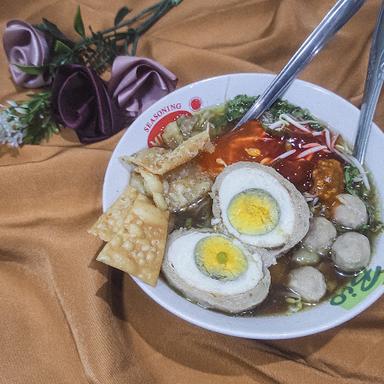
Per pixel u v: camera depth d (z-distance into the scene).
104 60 0.48
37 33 0.46
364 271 0.37
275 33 0.48
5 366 0.37
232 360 0.38
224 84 0.43
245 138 0.42
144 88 0.46
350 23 0.48
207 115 0.43
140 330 0.39
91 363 0.37
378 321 0.38
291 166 0.42
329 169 0.41
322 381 0.37
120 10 0.47
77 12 0.45
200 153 0.41
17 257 0.41
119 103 0.45
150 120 0.42
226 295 0.36
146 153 0.40
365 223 0.39
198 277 0.37
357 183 0.41
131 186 0.39
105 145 0.45
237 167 0.41
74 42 0.49
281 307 0.36
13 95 0.47
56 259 0.40
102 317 0.38
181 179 0.41
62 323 0.39
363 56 0.48
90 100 0.44
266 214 0.40
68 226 0.41
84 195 0.43
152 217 0.38
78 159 0.43
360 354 0.37
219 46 0.49
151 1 0.50
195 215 0.40
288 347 0.37
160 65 0.45
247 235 0.39
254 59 0.49
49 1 0.50
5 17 0.50
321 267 0.38
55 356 0.38
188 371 0.37
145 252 0.36
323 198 0.40
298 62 0.42
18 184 0.42
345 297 0.36
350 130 0.42
